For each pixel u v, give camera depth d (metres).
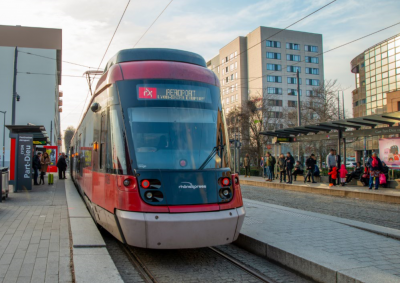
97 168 6.95
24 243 6.30
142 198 5.22
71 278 4.59
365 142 18.86
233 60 82.81
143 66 6.09
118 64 6.29
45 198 12.98
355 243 6.11
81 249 5.75
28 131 15.82
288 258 5.49
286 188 19.20
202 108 6.06
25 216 9.05
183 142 5.70
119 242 7.20
